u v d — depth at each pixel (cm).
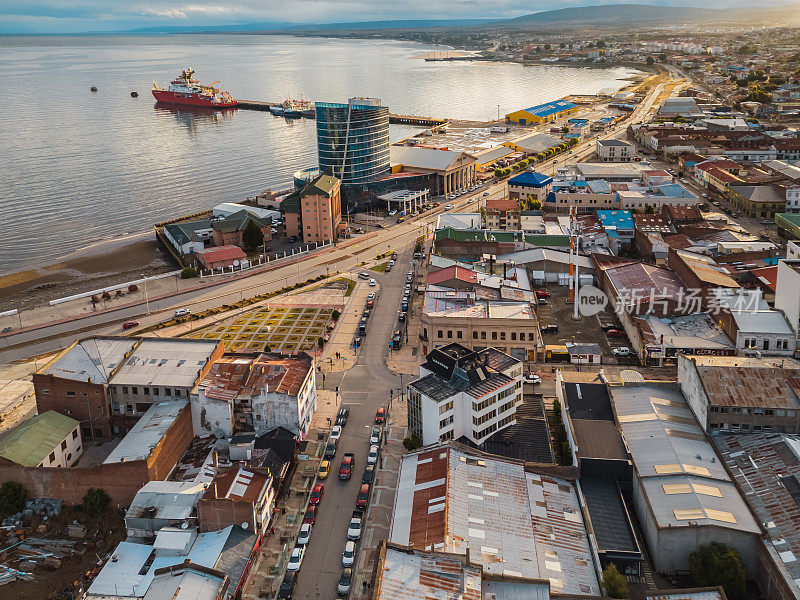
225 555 10588
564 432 13525
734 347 16338
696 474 11444
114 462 12062
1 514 12169
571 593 9425
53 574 10825
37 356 18475
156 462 12400
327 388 16438
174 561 10575
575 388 14375
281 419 14038
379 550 9438
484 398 13000
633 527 10956
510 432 13588
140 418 13788
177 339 15750
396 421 14938
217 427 14075
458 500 10938
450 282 19100
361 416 15162
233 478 11719
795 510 10525
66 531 11775
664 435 12531
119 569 10494
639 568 10294
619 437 12638
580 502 11350
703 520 10356
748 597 10000
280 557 11081
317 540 11444
